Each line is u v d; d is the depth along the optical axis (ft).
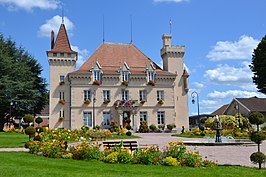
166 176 40.16
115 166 48.55
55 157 59.52
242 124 136.67
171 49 204.23
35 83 214.28
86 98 186.19
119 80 190.70
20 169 43.32
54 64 188.55
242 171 45.21
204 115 257.34
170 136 138.31
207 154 69.56
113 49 205.67
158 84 195.83
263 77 186.70
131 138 122.72
